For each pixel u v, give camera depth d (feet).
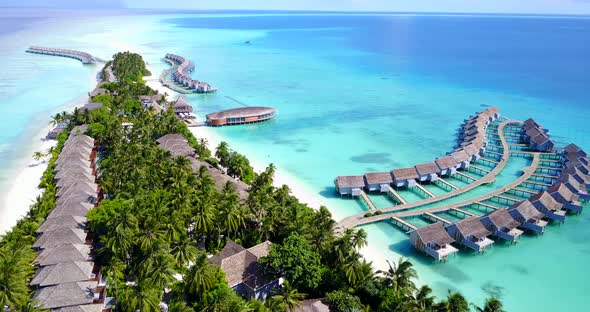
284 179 269.44
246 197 206.69
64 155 253.24
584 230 217.15
